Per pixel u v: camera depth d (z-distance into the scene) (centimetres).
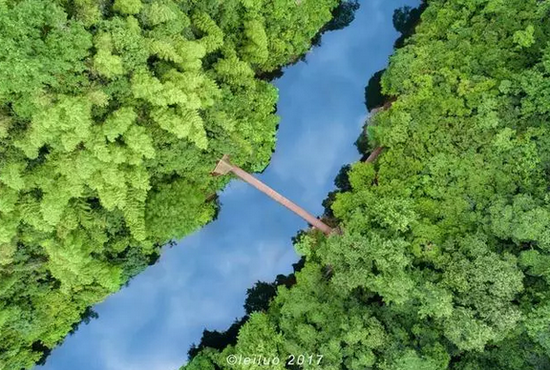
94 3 1575
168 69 1694
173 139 1719
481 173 1861
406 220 1809
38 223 1631
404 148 1983
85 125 1514
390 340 1761
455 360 1819
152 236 1966
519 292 1755
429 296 1712
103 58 1501
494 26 1941
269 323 1970
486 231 1814
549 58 1733
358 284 1784
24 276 1833
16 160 1611
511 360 1725
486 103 1852
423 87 1972
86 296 1975
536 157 1791
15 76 1405
